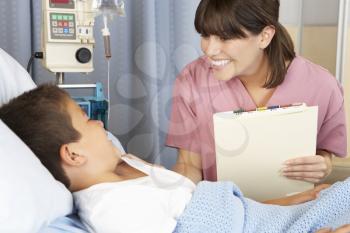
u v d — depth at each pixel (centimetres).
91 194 92
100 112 141
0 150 77
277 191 124
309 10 230
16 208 74
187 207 94
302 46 236
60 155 93
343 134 142
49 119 93
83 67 139
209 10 119
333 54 217
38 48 182
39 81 181
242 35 120
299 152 121
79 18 137
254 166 121
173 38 213
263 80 137
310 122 120
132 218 88
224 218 93
